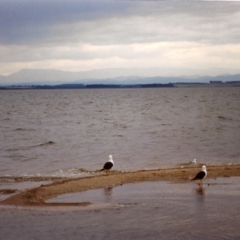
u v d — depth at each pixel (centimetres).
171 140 4053
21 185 2248
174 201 1891
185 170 2492
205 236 1481
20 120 6488
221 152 3325
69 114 7606
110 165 2538
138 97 14975
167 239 1459
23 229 1559
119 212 1739
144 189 2108
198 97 13738
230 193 2023
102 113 7725
